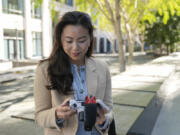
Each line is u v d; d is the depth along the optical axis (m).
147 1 10.27
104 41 44.28
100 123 1.00
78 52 0.98
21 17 21.70
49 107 1.07
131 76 7.55
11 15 20.31
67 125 1.06
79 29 0.96
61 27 1.00
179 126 2.94
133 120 3.08
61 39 1.02
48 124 0.99
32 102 4.66
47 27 25.53
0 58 18.97
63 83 1.03
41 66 1.07
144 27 24.80
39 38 24.83
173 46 23.91
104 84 1.17
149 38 22.92
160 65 11.45
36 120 1.04
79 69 1.14
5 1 19.75
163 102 4.11
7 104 4.50
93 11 10.12
